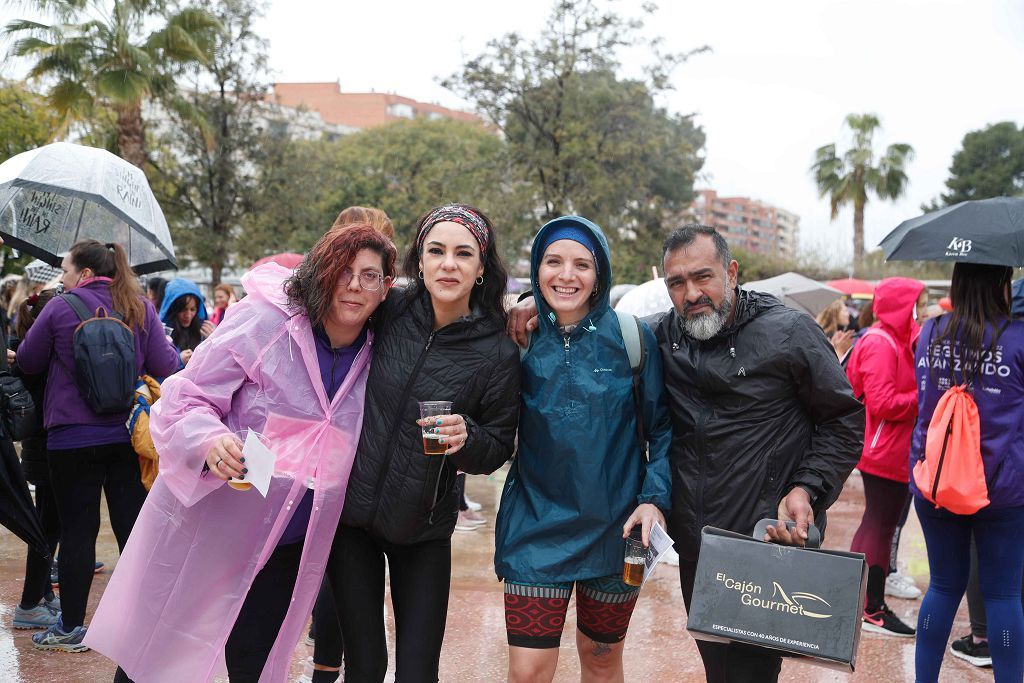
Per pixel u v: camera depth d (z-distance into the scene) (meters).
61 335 3.79
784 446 2.64
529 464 2.77
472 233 2.61
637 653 4.21
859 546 4.72
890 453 4.56
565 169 25.23
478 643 4.25
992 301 3.34
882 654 4.30
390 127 52.47
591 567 2.70
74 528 3.89
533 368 2.73
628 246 26.45
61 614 4.00
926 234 3.39
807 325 2.64
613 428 2.71
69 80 17.23
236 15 26.22
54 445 3.81
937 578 3.52
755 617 2.35
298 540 2.77
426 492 2.58
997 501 3.29
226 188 27.42
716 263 2.62
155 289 6.95
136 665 2.66
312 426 2.64
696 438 2.71
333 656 3.34
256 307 2.70
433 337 2.65
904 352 4.55
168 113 26.23
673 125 33.72
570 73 24.80
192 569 2.65
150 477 3.95
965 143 54.88
